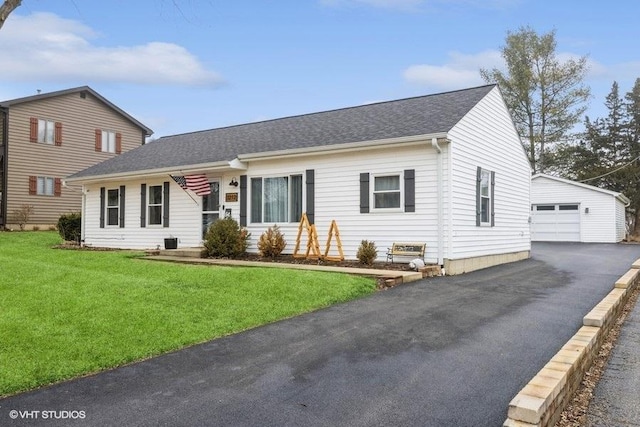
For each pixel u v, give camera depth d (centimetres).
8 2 915
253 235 1405
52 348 506
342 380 439
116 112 2939
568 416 374
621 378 462
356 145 1191
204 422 358
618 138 4100
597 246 2256
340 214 1252
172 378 445
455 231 1129
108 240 1778
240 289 801
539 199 2783
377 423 355
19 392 412
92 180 1781
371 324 633
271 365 479
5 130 2452
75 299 700
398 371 461
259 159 1374
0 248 1516
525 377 445
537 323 641
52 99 2634
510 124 1524
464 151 1187
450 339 565
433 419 361
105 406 385
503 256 1430
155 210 1652
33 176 2547
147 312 648
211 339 567
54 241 1919
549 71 3434
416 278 998
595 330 534
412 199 1148
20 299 695
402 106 1466
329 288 829
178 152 1745
